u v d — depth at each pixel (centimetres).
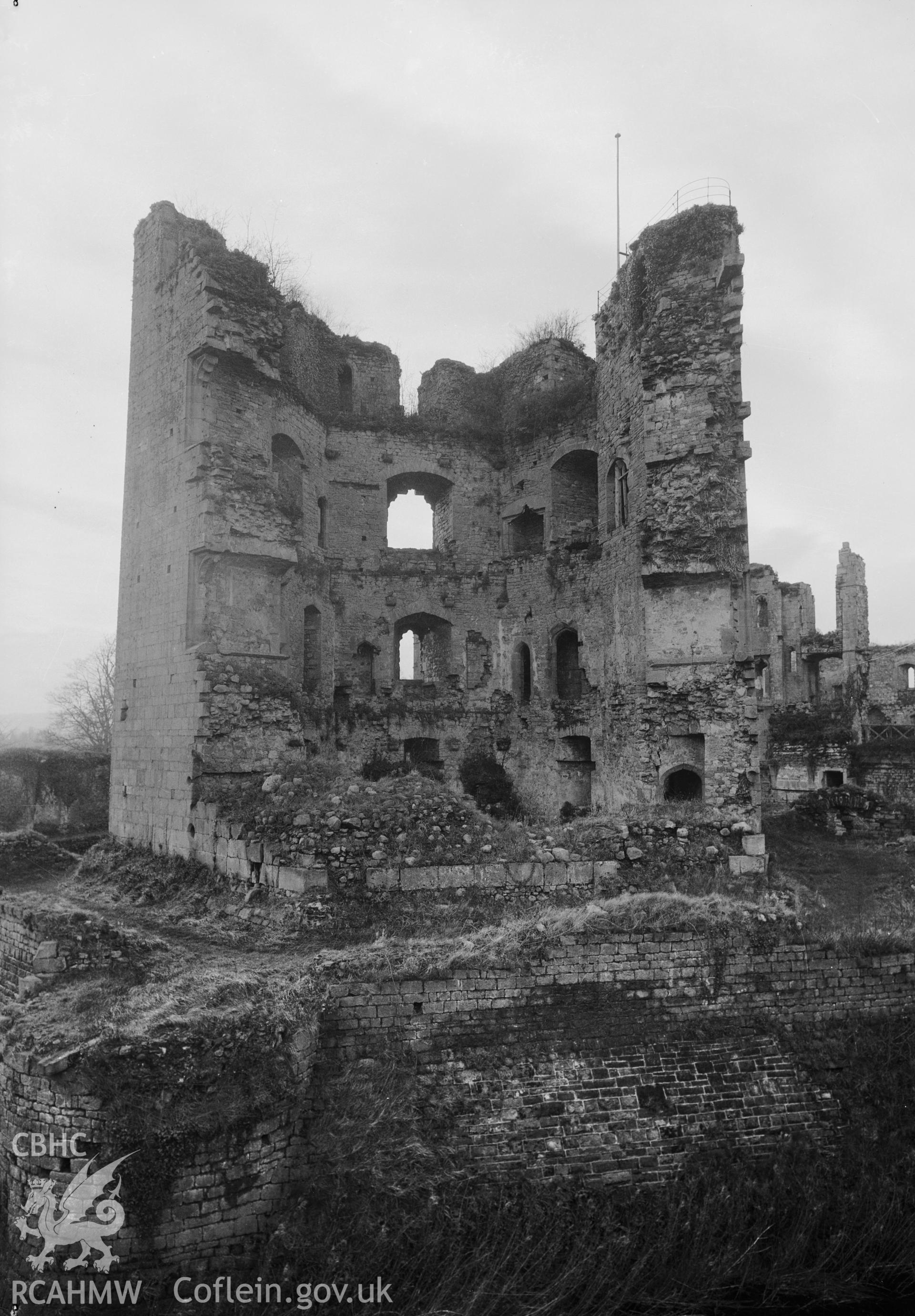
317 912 1345
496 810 2609
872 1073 1203
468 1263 920
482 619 2788
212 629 1891
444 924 1339
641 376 2081
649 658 2038
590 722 2403
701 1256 991
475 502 2828
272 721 1898
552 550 2628
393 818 1456
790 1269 1007
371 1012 1114
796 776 3453
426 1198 960
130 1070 886
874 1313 993
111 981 1152
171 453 2034
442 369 2905
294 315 2466
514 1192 1000
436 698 2742
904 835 2356
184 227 2131
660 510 2016
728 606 1969
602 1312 937
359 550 2711
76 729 5078
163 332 2108
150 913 1667
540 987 1170
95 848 2183
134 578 2186
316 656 2520
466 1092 1075
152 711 2030
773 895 1519
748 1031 1214
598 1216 1004
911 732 3991
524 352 2841
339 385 2830
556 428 2644
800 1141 1122
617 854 1509
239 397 1995
